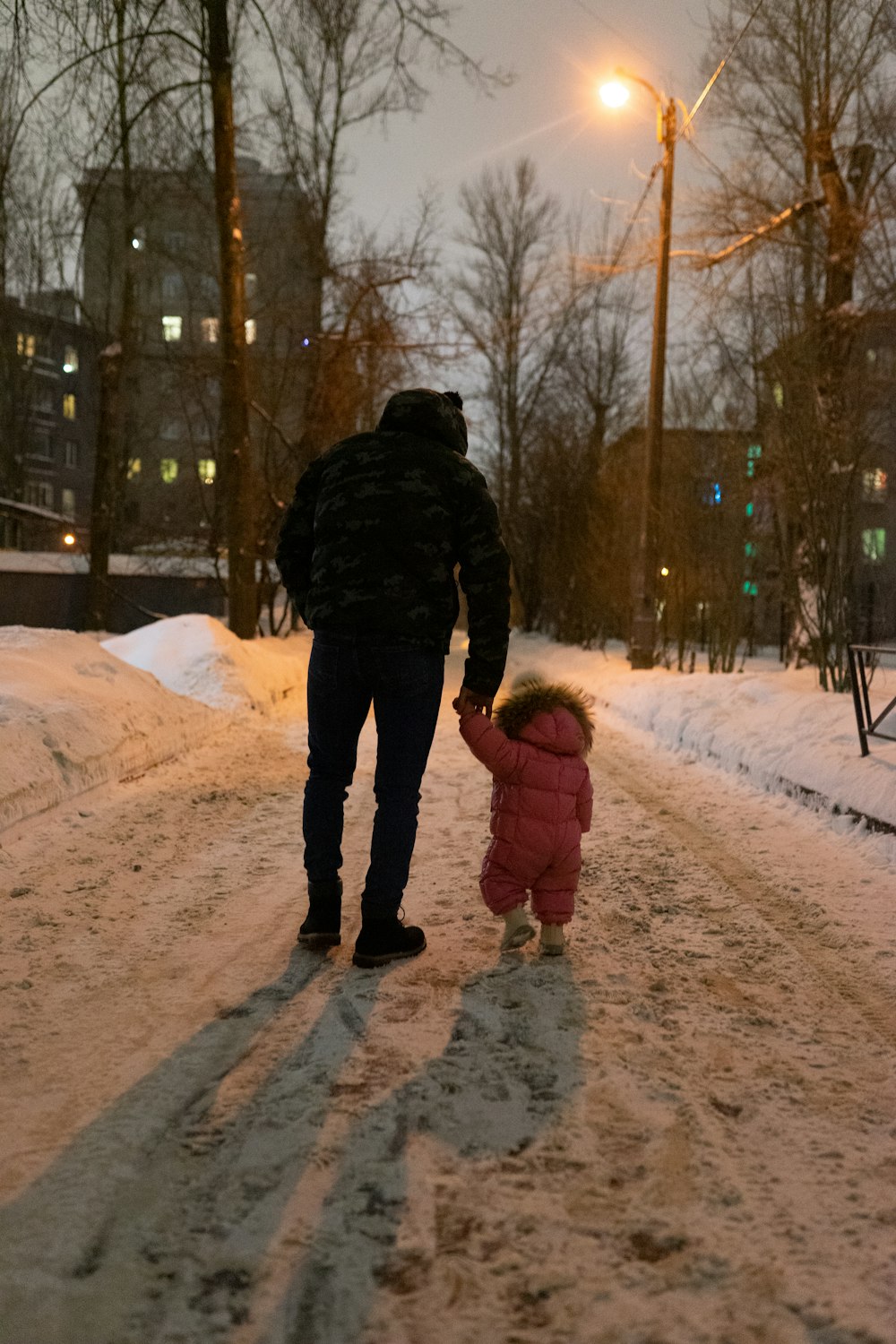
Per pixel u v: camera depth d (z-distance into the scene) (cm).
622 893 443
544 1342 167
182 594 2486
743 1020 305
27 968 339
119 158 1528
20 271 2094
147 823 563
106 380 2084
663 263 1527
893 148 1285
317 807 361
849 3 1322
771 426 1121
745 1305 176
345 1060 269
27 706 618
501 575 339
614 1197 208
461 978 333
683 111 1488
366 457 340
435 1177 214
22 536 3266
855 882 470
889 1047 288
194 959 351
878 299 1121
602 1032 291
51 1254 188
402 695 337
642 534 1560
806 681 1020
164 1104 245
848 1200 209
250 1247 191
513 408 3269
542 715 351
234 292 1579
